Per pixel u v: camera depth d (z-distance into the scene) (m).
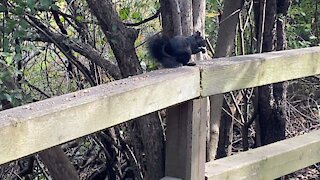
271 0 5.15
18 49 4.37
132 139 5.12
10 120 1.63
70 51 5.32
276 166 2.95
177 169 2.56
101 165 6.65
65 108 1.83
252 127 6.52
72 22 5.95
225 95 5.62
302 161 3.10
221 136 5.64
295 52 3.07
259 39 5.14
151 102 2.28
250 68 2.78
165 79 2.34
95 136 5.90
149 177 4.42
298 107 7.20
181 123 2.53
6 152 1.62
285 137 5.73
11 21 4.24
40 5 4.50
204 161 2.63
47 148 1.77
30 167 6.22
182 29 4.07
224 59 2.80
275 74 2.93
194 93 2.52
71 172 4.54
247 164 2.79
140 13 6.16
